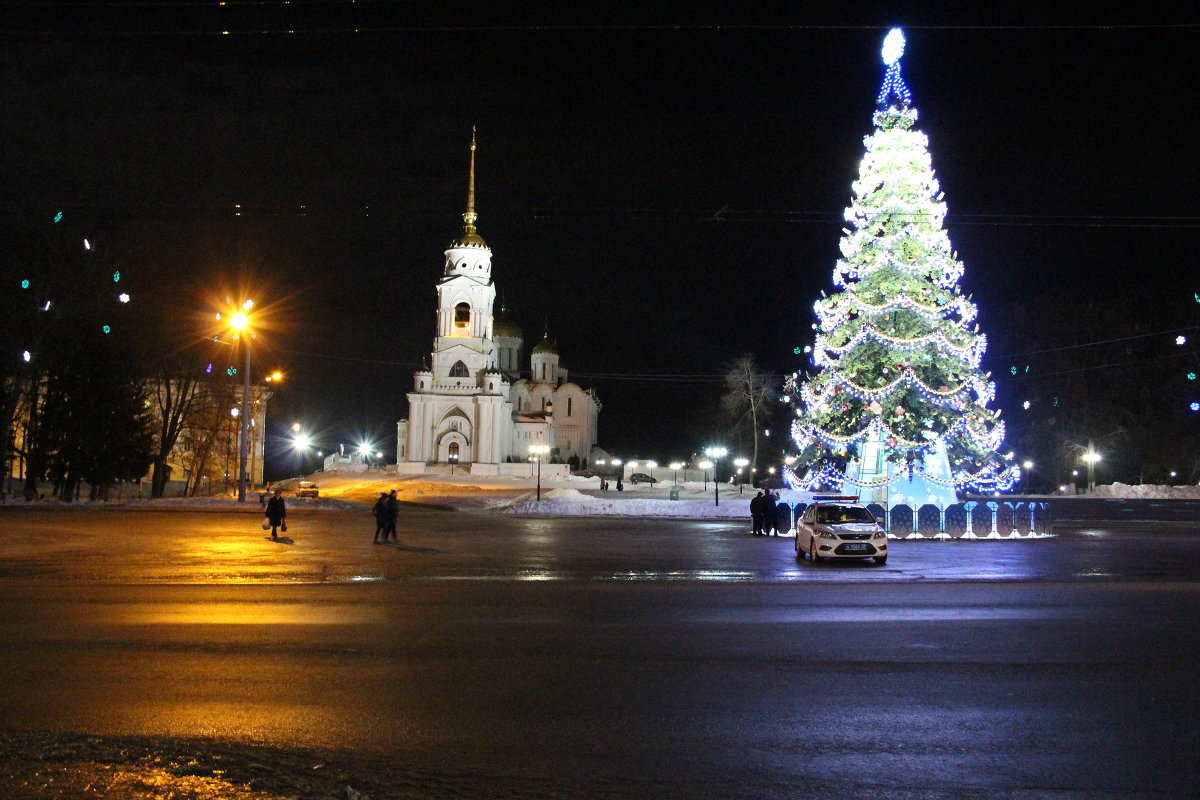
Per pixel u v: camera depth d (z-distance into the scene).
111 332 56.09
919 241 38.03
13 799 6.25
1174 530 40.94
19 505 47.84
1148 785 7.41
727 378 93.88
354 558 25.69
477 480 93.88
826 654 12.27
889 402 38.22
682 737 8.53
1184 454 82.62
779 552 28.97
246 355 50.62
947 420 38.12
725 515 50.12
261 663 11.41
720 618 15.33
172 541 30.11
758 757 8.00
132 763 7.10
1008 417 88.12
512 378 134.50
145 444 58.25
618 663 11.63
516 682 10.56
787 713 9.36
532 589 19.23
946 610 16.28
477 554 27.38
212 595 17.69
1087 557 27.58
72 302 52.19
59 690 9.95
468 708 9.41
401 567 23.55
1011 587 19.89
